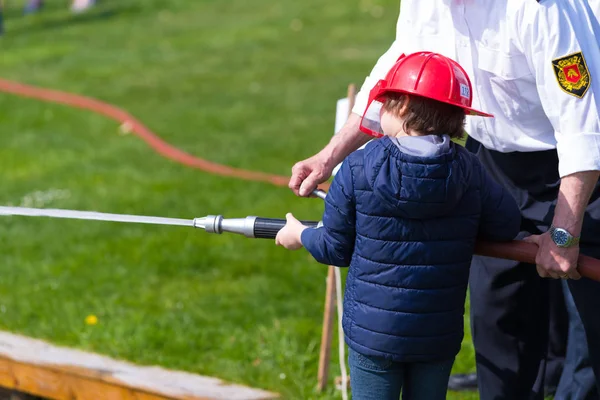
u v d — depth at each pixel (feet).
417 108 16.72
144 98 67.31
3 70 80.07
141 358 27.48
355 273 17.24
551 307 24.20
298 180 19.57
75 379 24.91
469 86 16.97
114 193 45.80
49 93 70.03
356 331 17.28
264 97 65.72
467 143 20.57
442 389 17.87
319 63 76.28
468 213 16.88
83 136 58.03
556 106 16.97
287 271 34.68
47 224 41.47
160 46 87.66
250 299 32.32
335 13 97.14
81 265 36.19
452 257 16.88
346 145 19.81
